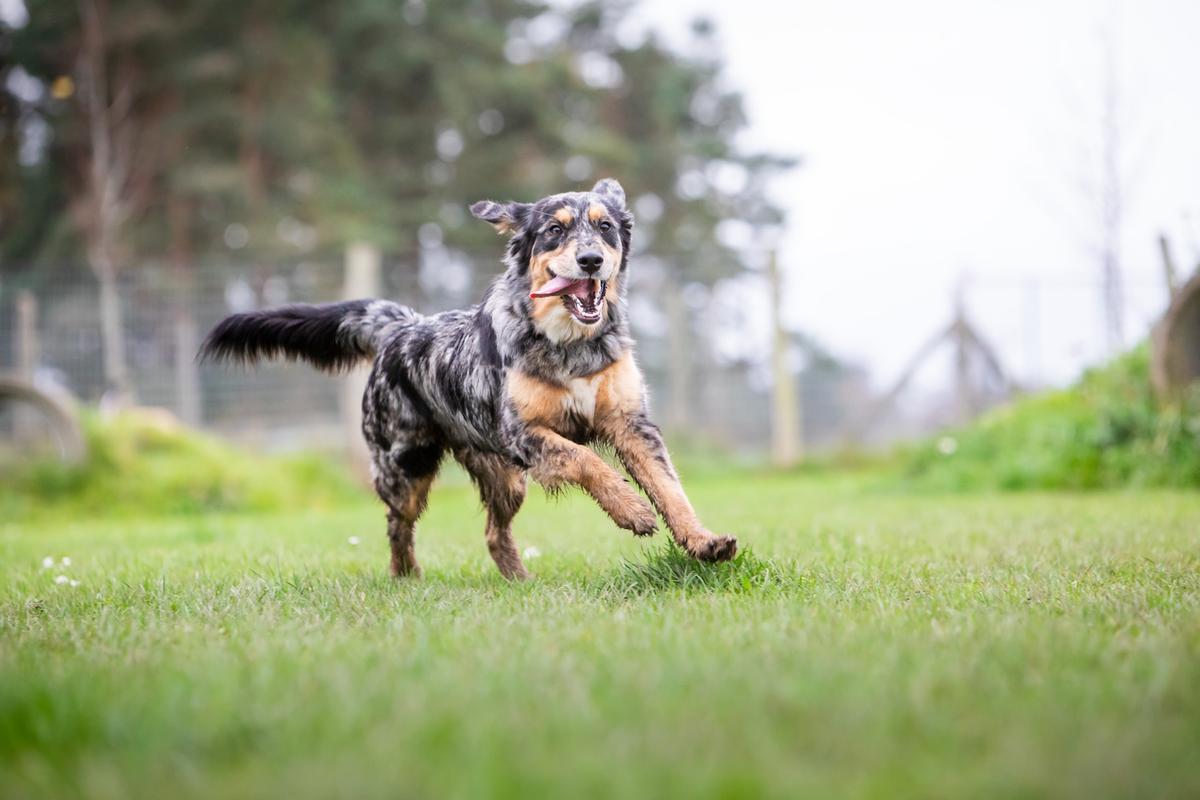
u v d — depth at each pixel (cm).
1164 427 1209
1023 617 401
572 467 546
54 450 1497
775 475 1805
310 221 3017
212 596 532
